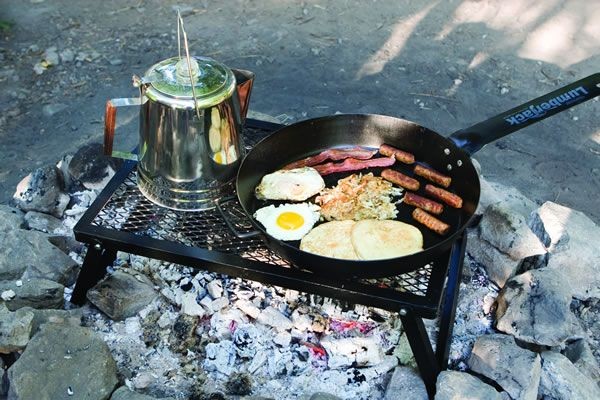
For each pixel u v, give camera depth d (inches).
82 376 52.6
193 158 54.0
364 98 95.0
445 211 57.3
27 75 98.1
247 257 53.9
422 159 61.6
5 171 85.1
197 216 56.5
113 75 98.7
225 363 57.1
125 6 111.9
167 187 55.6
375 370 57.5
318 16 109.5
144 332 59.2
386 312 59.9
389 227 55.1
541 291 57.8
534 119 59.2
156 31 106.6
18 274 61.7
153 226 56.1
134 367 57.2
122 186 58.5
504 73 98.5
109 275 61.4
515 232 61.9
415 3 111.6
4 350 54.5
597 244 64.0
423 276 53.1
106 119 54.5
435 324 59.9
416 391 54.7
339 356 57.7
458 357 58.3
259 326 59.2
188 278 61.9
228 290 61.0
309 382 56.8
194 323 59.0
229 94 53.5
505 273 62.2
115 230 55.1
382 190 58.5
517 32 105.5
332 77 98.2
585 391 54.8
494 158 86.8
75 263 63.4
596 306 64.2
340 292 51.0
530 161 86.5
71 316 58.2
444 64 100.0
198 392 55.7
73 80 97.7
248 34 106.0
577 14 108.7
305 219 56.1
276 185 58.2
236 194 56.7
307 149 62.6
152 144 54.4
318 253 53.3
